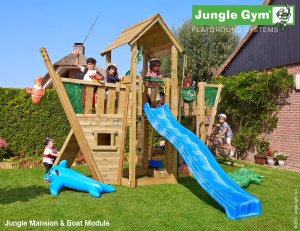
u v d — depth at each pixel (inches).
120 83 354.3
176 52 359.3
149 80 346.0
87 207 255.0
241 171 370.0
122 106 344.8
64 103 320.8
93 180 304.5
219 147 496.4
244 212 237.5
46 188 315.9
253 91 529.3
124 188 323.3
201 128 417.1
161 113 345.7
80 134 326.6
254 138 546.3
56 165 329.1
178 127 327.6
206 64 1203.2
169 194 300.5
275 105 515.8
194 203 271.3
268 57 542.0
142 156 410.3
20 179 360.2
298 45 478.6
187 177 390.0
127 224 218.2
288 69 500.7
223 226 217.2
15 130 498.9
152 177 370.0
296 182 366.0
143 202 272.2
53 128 518.6
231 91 569.6
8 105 497.0
